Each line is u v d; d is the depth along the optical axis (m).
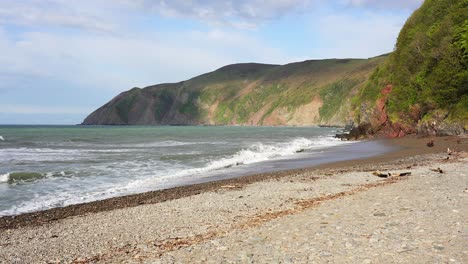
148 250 9.10
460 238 7.81
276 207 13.23
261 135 96.12
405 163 25.19
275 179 20.73
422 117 53.12
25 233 11.99
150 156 37.28
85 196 19.16
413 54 58.72
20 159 35.06
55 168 28.86
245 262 7.52
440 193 12.80
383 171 20.89
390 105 60.41
